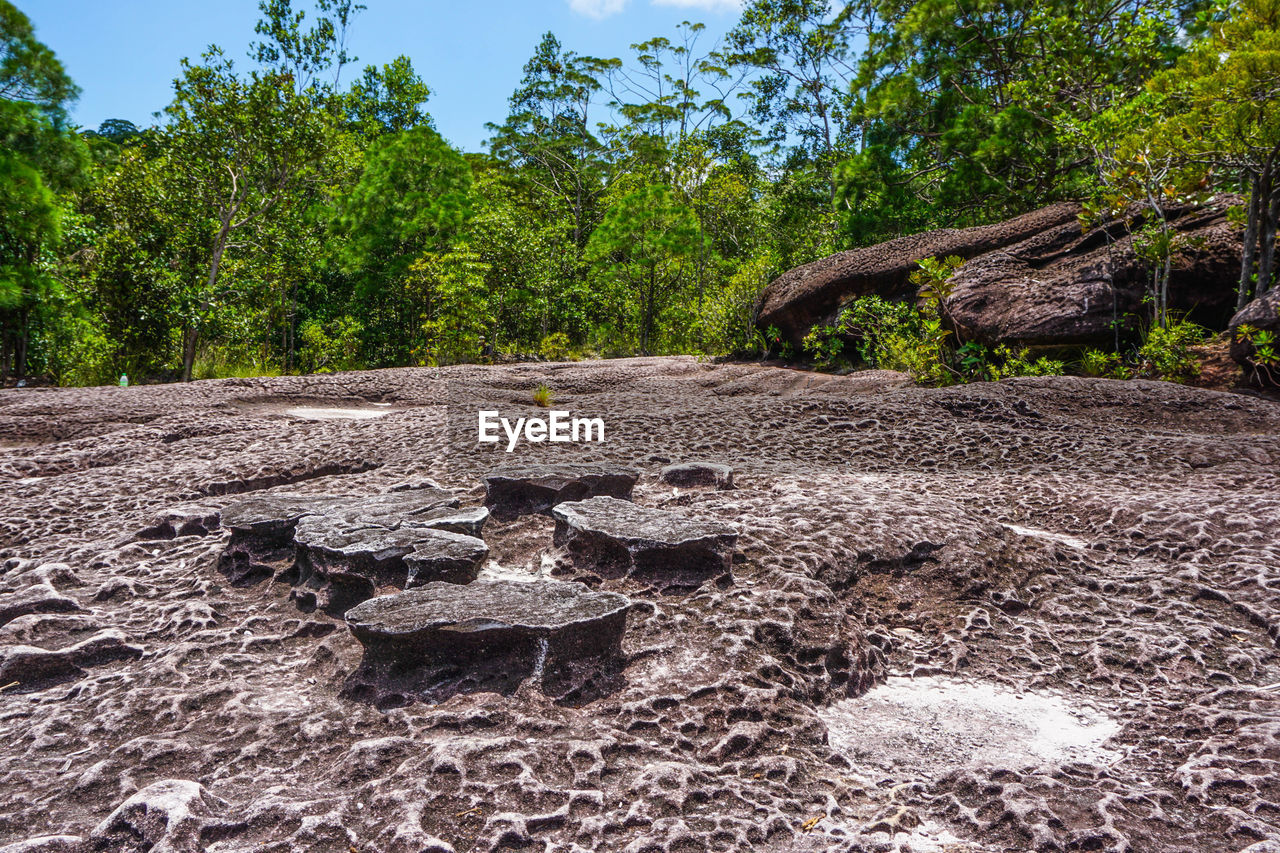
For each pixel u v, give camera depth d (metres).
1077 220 9.41
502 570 2.75
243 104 14.48
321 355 17.47
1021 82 13.43
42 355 12.41
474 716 1.88
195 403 7.00
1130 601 2.85
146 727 1.91
